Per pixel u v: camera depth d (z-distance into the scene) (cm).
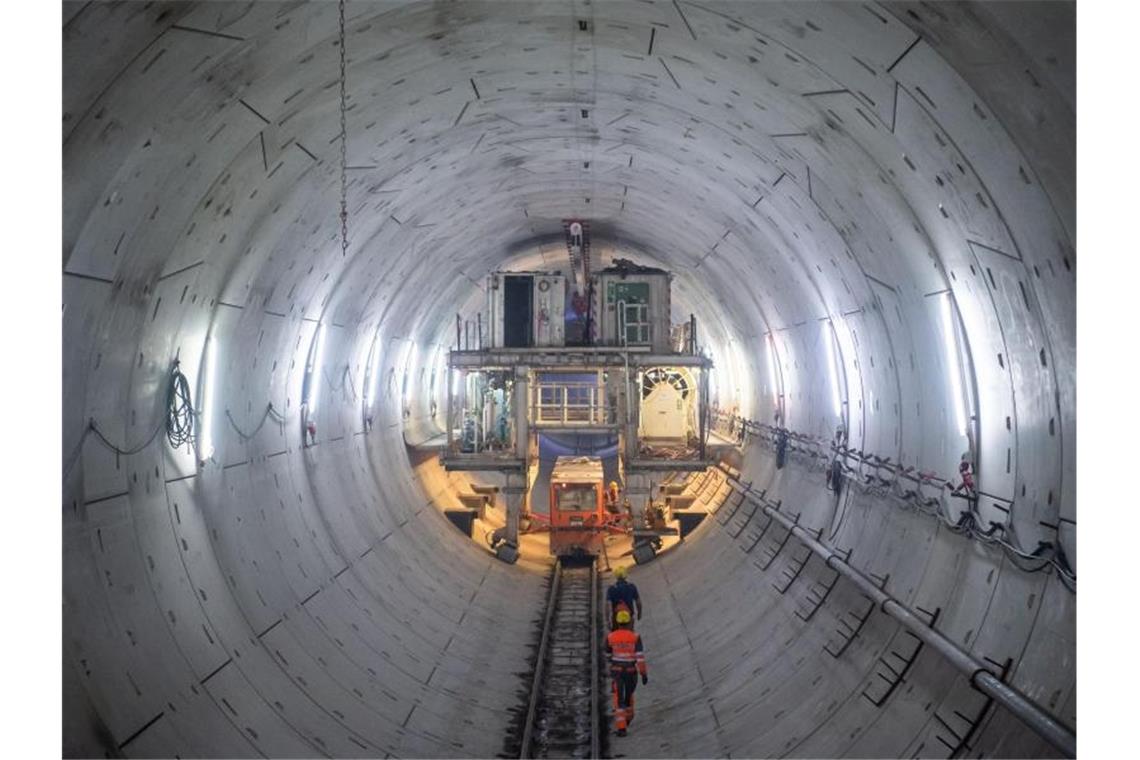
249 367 1043
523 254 2359
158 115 622
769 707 1028
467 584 1741
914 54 587
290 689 926
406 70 868
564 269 2717
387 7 717
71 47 518
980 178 619
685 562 1900
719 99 928
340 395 1520
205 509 916
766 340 1778
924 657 820
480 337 1972
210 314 888
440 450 2134
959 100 585
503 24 816
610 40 862
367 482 1667
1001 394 717
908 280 864
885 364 1016
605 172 1484
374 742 951
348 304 1427
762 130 934
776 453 1706
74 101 547
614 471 2572
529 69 951
